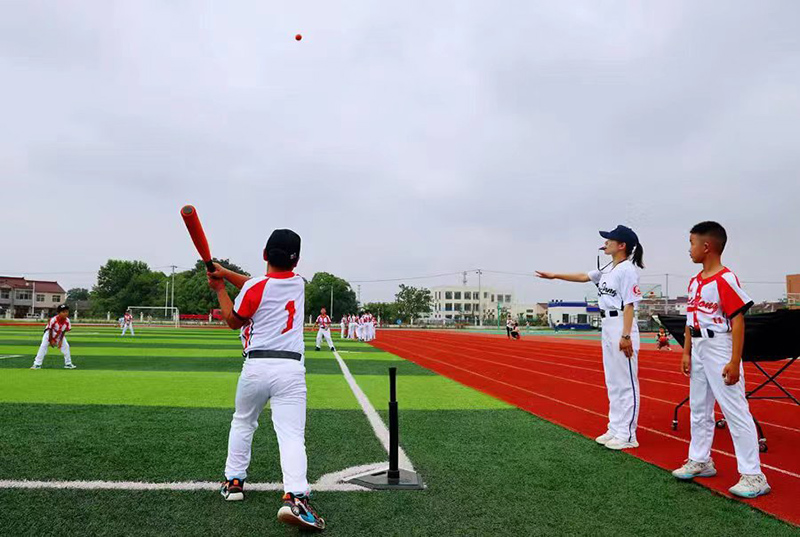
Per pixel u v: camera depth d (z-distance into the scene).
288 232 3.61
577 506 3.60
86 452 4.71
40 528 3.06
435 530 3.17
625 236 5.43
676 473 4.21
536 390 9.28
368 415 6.73
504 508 3.54
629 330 5.19
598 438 5.38
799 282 46.62
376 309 95.19
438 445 5.25
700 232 4.20
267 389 3.42
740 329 3.85
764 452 5.20
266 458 4.68
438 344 26.11
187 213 3.10
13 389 8.44
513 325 33.34
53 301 96.44
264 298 3.43
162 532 3.06
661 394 8.92
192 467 4.33
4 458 4.46
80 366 12.27
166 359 14.52
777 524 3.32
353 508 3.52
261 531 3.12
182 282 79.38
